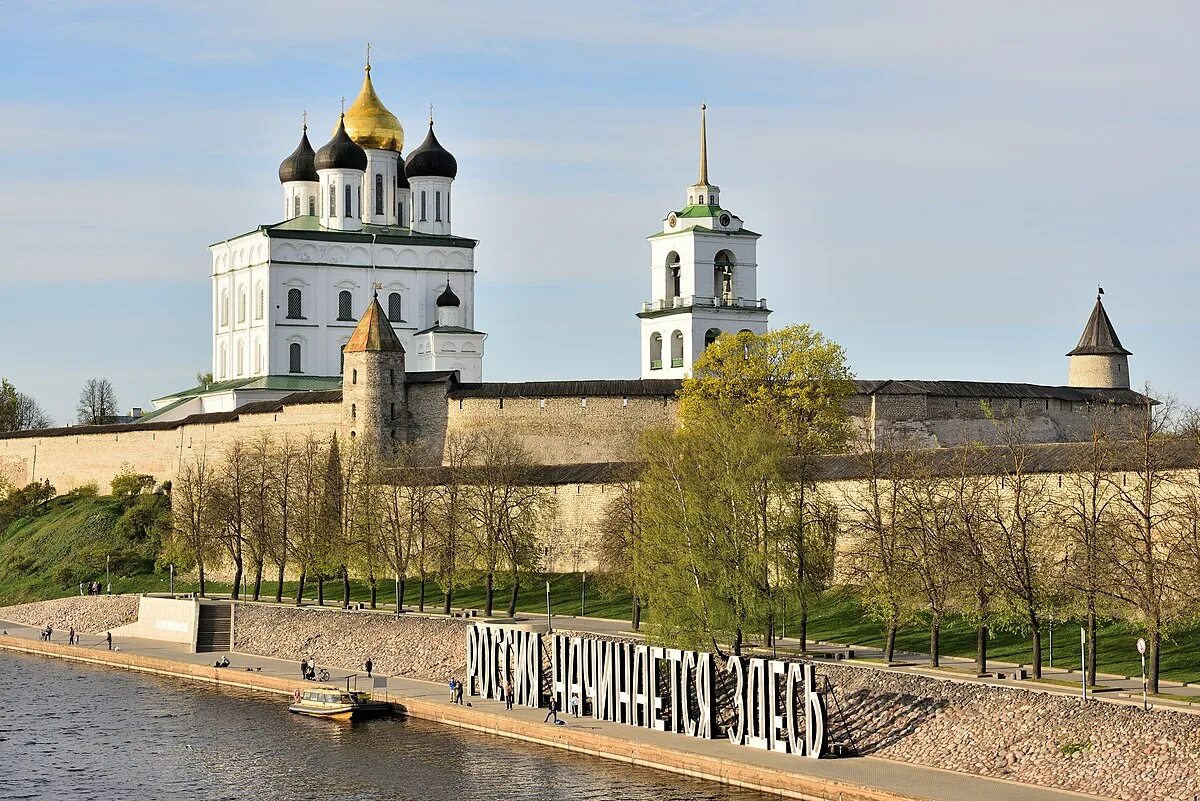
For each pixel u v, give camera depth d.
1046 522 111.88
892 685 96.94
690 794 90.00
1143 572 95.75
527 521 145.88
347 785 98.25
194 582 179.00
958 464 119.25
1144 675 88.38
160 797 98.00
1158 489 104.94
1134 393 184.38
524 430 170.38
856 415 164.38
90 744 111.69
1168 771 80.06
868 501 118.38
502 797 92.62
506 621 132.00
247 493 169.25
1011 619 104.81
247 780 100.94
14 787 100.69
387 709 118.44
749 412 148.50
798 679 93.06
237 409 191.00
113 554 185.12
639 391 168.00
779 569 107.38
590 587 145.75
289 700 126.94
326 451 175.12
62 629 170.25
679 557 105.44
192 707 124.69
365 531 147.88
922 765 89.31
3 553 198.88
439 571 143.50
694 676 101.31
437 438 174.62
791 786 87.94
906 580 104.38
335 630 143.25
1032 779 84.44
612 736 99.69
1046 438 174.38
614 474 147.25
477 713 110.81
